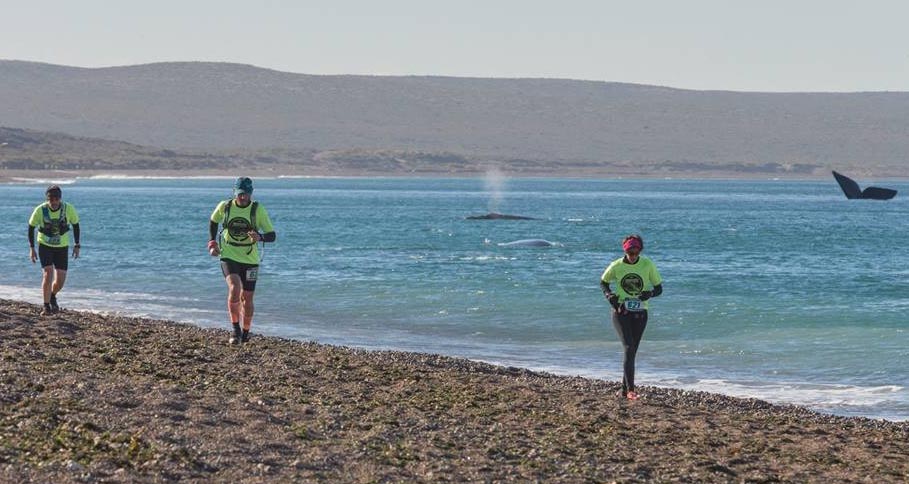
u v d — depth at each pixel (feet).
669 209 608.19
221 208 85.40
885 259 261.65
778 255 272.51
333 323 134.41
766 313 149.38
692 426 69.87
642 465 58.23
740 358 112.37
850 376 103.14
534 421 67.36
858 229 420.36
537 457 58.13
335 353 89.04
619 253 263.70
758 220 492.13
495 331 129.49
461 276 194.80
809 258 263.29
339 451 55.36
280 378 74.23
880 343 121.90
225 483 48.70
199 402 62.75
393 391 73.51
